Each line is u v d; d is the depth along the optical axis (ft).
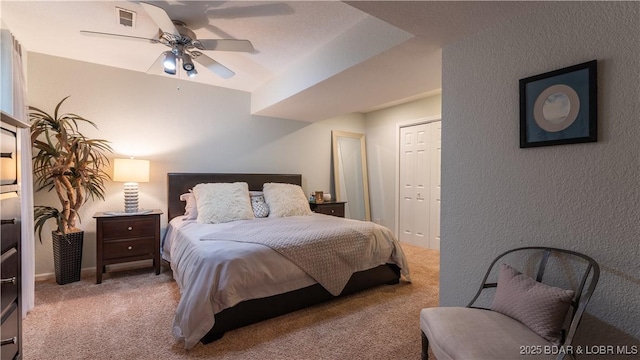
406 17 5.22
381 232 9.75
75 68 10.46
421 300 8.63
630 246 4.03
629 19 4.03
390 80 9.02
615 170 4.15
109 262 9.87
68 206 9.61
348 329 6.98
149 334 6.61
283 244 7.62
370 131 18.13
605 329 4.26
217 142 13.38
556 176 4.76
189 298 6.31
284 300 7.47
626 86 4.05
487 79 5.64
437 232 14.39
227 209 10.90
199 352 5.99
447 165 6.37
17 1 6.73
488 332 4.17
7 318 3.90
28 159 7.84
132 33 8.21
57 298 8.48
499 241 5.50
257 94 13.56
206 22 7.50
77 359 5.70
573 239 4.57
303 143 16.05
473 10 5.00
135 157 11.58
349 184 17.51
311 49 9.23
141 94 11.67
